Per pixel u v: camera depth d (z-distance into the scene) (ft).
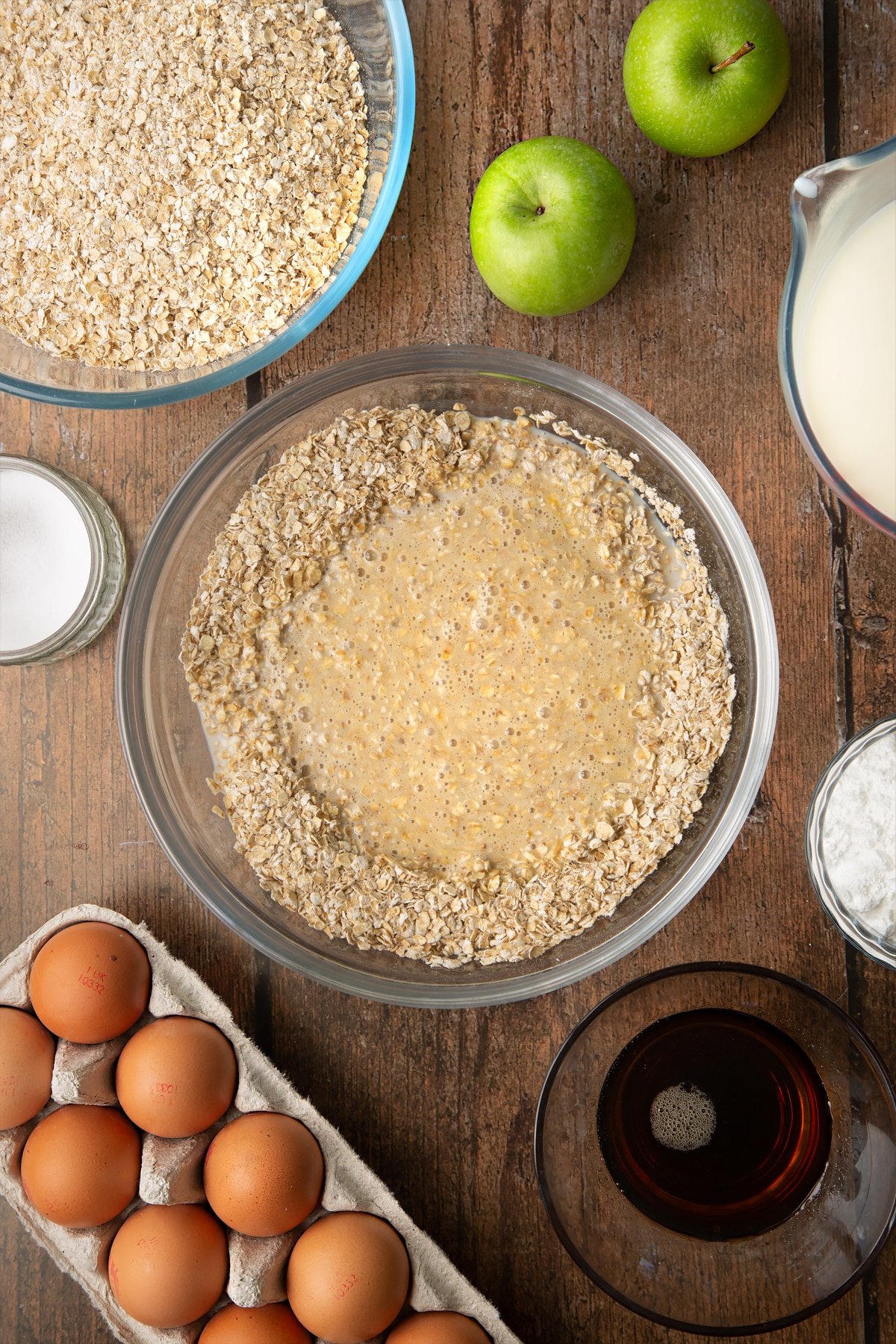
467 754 2.62
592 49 2.58
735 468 2.59
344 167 2.59
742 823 2.50
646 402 2.60
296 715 2.64
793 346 2.29
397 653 2.64
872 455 2.25
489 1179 2.56
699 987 2.52
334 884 2.59
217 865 2.64
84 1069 2.48
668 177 2.58
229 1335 2.44
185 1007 2.52
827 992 2.56
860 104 2.56
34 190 2.60
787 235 2.57
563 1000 2.57
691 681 2.58
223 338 2.61
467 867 2.60
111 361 2.63
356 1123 2.58
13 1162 2.53
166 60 2.57
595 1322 2.54
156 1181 2.44
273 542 2.62
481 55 2.59
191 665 2.63
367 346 2.63
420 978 2.58
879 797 2.43
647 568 2.60
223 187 2.57
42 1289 2.61
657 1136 2.53
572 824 2.60
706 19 2.38
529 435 2.62
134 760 2.57
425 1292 2.46
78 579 2.63
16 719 2.67
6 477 2.64
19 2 2.61
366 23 2.58
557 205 2.41
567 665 2.61
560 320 2.60
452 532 2.63
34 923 2.65
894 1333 2.51
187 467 2.65
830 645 2.58
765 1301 2.51
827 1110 2.51
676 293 2.59
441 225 2.61
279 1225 2.43
